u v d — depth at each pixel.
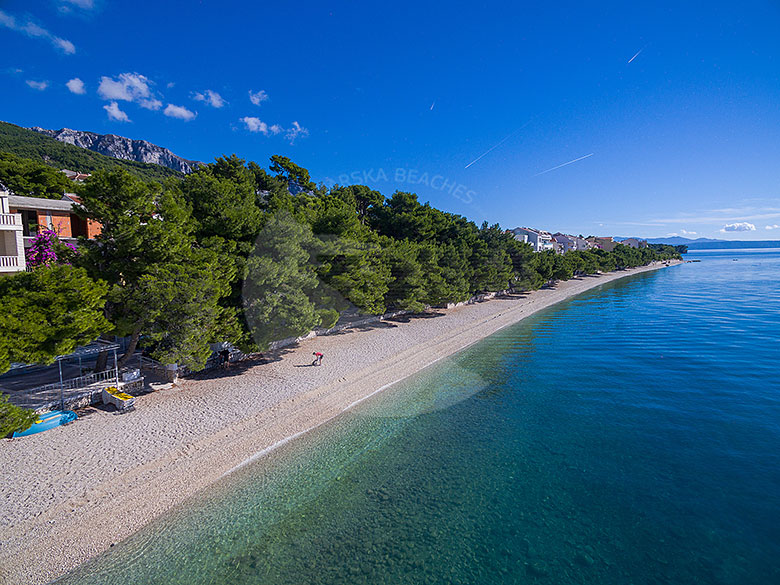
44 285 13.33
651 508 11.74
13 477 11.84
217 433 15.26
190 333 17.36
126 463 12.95
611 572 9.43
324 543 10.34
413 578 9.24
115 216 15.96
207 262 18.30
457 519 11.28
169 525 10.94
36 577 9.07
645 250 150.00
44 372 19.64
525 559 9.82
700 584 9.07
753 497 12.16
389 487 12.77
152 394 18.45
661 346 31.12
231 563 9.66
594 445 15.48
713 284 79.44
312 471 13.67
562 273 77.19
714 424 17.27
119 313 17.09
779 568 9.47
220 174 28.11
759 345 30.72
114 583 9.05
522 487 12.74
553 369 25.59
